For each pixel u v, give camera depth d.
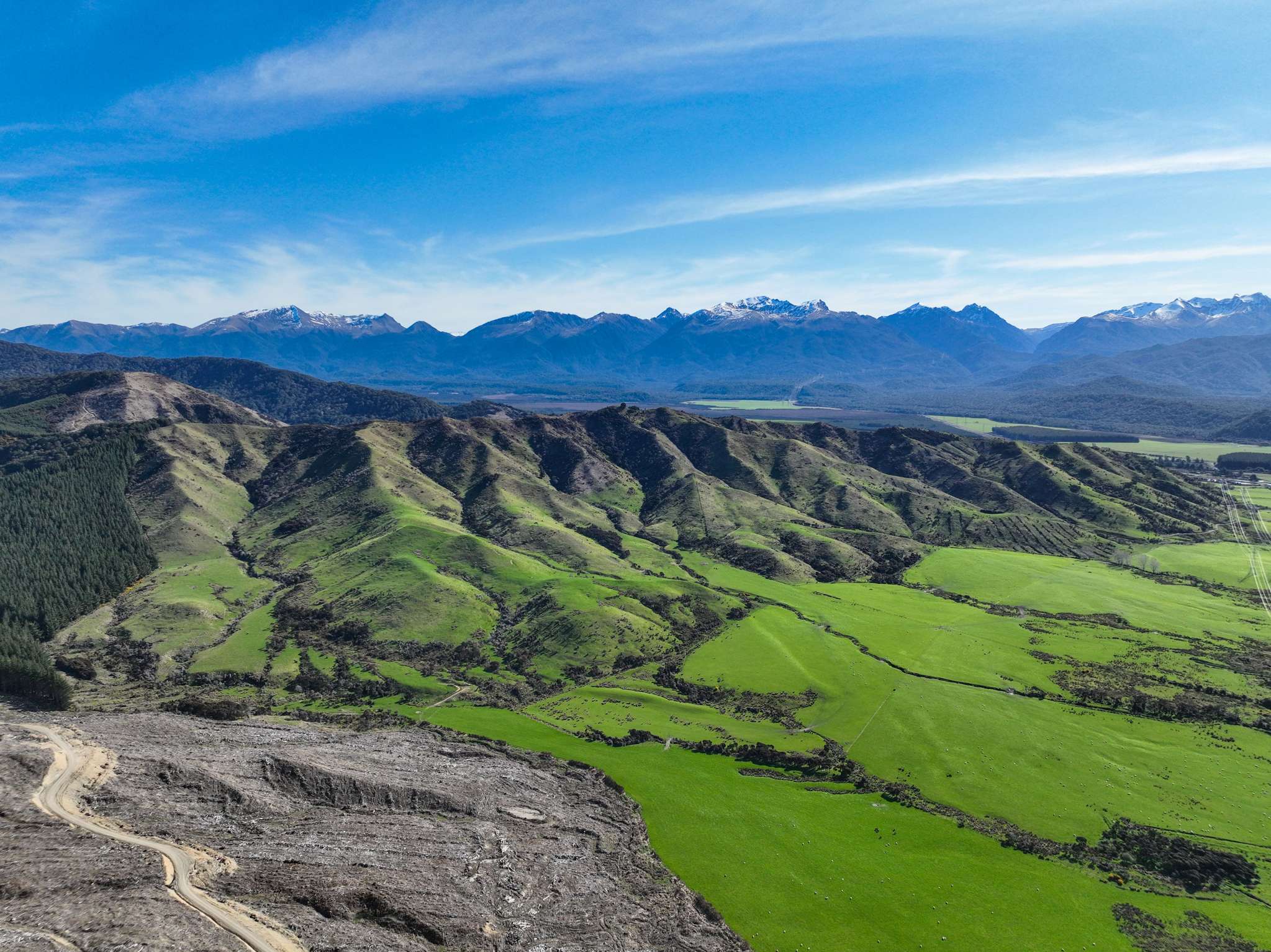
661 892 78.81
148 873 59.59
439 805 87.31
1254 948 72.56
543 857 79.56
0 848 60.81
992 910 78.38
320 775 86.38
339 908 60.06
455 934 60.56
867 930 75.31
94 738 88.50
